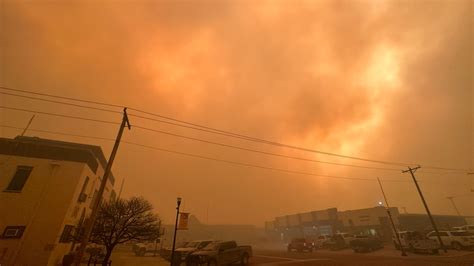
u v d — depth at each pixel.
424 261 19.80
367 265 18.83
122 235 21.11
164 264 24.42
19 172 21.16
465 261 18.84
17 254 18.66
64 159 22.70
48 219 20.30
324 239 42.06
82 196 24.38
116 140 15.88
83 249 12.54
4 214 19.50
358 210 53.41
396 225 48.41
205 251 20.08
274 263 21.95
